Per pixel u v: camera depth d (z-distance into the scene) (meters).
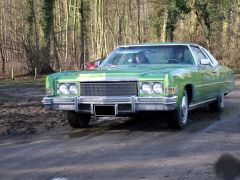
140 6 42.66
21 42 30.53
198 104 9.12
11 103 12.64
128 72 7.67
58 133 8.00
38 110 10.98
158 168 5.35
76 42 38.62
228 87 11.02
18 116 9.98
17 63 31.00
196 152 6.20
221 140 7.03
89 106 7.76
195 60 8.95
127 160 5.79
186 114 8.30
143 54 9.09
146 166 5.45
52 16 30.72
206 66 9.27
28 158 6.04
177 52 9.04
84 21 36.41
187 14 33.31
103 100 7.62
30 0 30.38
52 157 6.06
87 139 7.34
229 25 30.94
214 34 31.88
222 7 31.41
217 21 31.89
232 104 11.90
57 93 8.00
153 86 7.47
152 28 35.88
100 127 8.56
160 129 8.12
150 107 7.45
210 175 4.96
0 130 8.27
